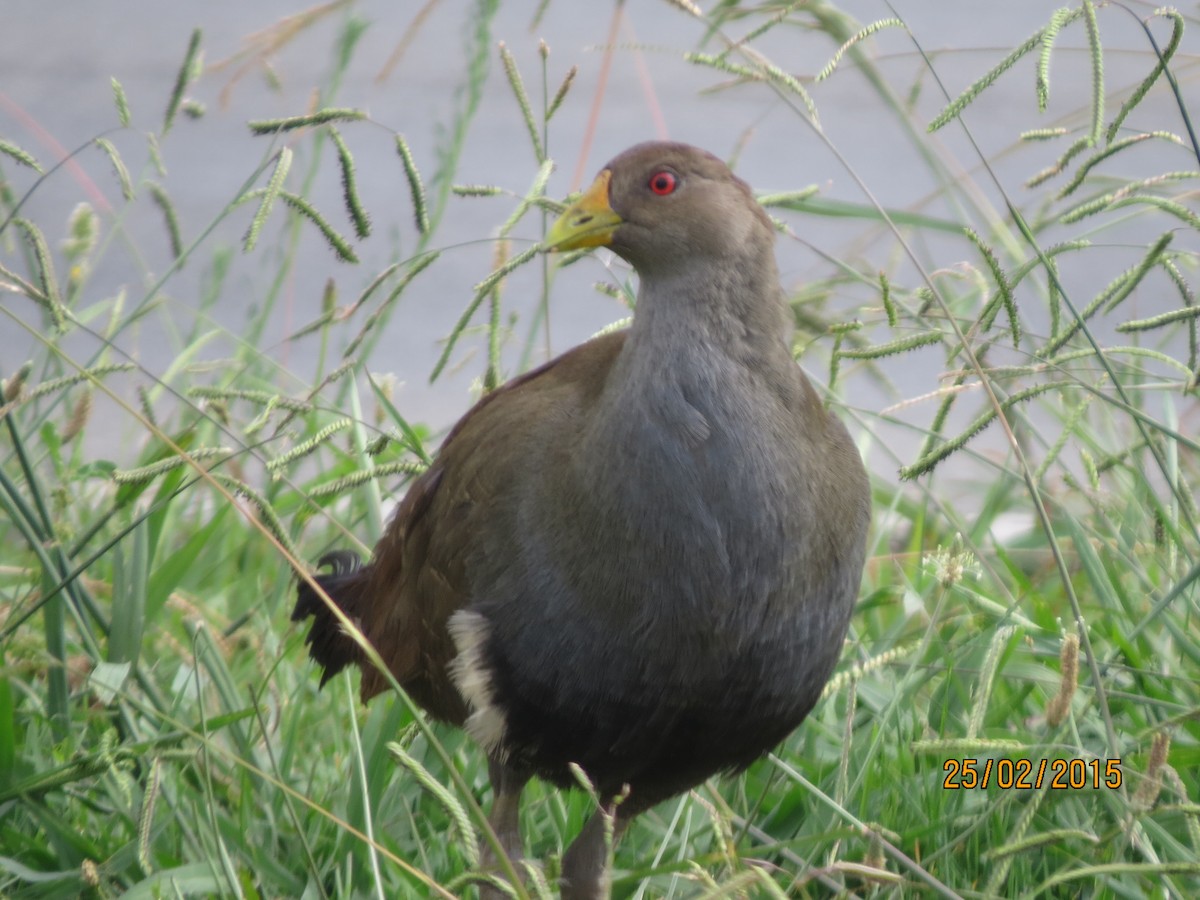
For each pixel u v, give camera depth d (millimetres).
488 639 7348
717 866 7770
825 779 8289
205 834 7332
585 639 7125
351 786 7855
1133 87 9852
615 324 8906
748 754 7520
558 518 7156
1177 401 12242
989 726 8367
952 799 8016
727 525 6930
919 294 9234
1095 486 8852
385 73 9766
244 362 11594
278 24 9742
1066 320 10609
